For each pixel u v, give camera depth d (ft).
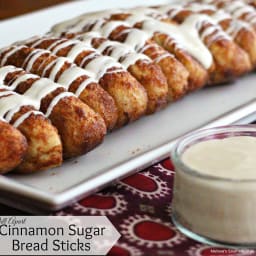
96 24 3.57
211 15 3.89
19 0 4.92
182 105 3.47
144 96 3.18
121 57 3.27
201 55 3.54
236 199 2.34
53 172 2.83
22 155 2.74
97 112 3.01
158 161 2.89
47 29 4.12
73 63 3.13
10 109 2.79
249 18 3.94
